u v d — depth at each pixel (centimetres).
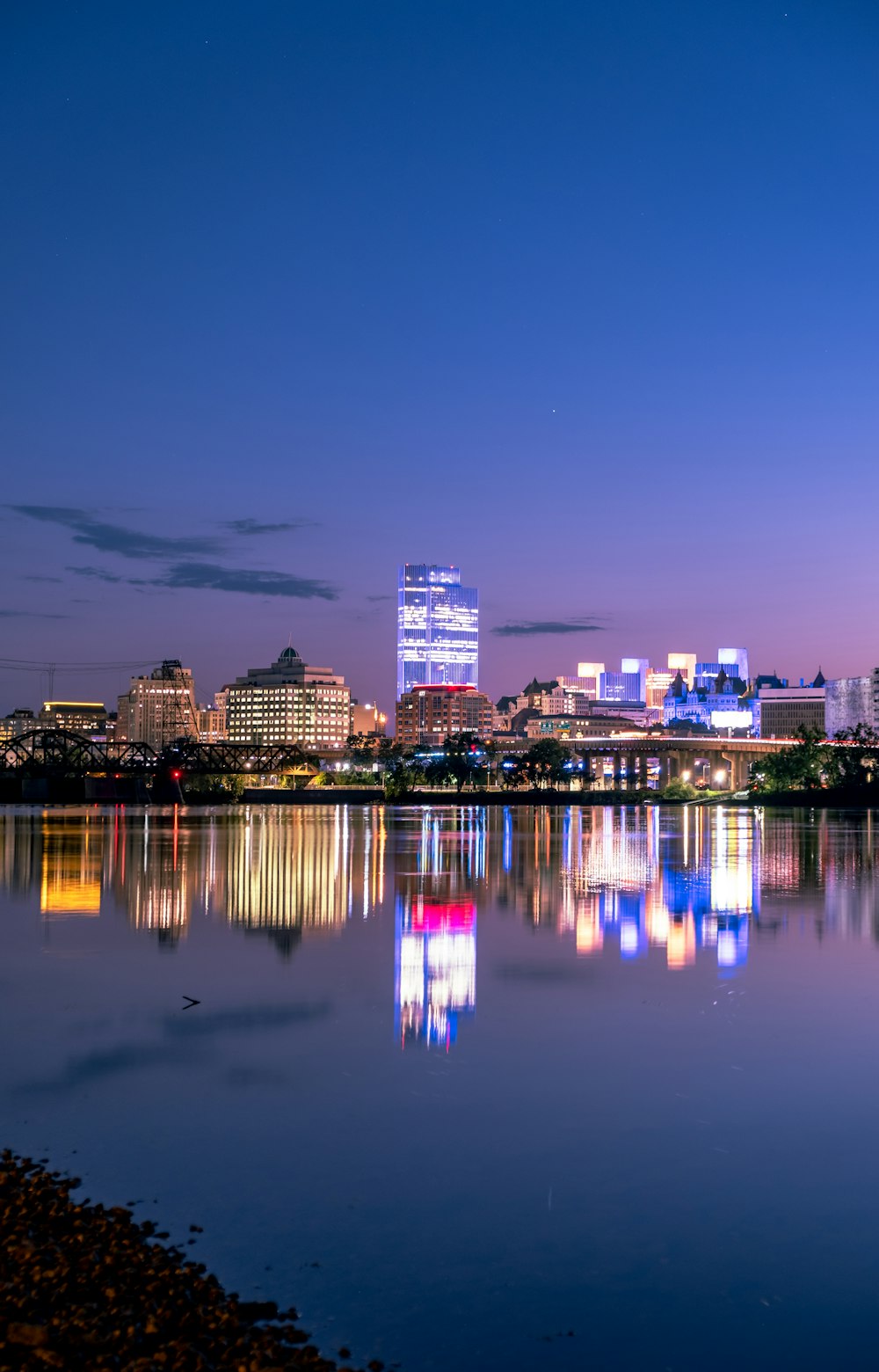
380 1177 1647
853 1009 2784
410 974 3266
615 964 3450
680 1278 1365
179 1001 2864
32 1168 1656
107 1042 2427
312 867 7356
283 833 12325
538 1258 1406
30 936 4072
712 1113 1950
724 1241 1458
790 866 7725
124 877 6469
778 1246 1445
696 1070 2216
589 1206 1556
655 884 6297
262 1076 2158
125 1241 1389
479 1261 1395
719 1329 1257
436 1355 1192
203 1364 1122
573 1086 2105
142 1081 2122
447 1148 1769
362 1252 1409
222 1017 2680
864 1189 1619
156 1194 1570
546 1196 1586
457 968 3359
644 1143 1795
